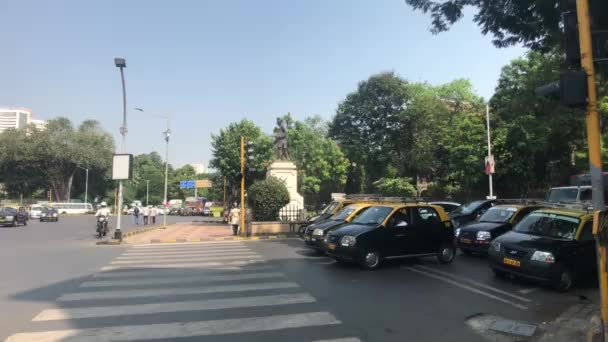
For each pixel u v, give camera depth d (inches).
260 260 489.7
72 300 296.2
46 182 2827.3
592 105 199.8
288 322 244.8
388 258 429.7
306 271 412.5
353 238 417.1
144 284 351.9
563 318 258.8
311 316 257.0
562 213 386.3
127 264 466.0
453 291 327.3
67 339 215.5
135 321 245.9
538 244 346.3
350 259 416.5
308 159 2043.6
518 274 347.9
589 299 311.9
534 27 408.8
